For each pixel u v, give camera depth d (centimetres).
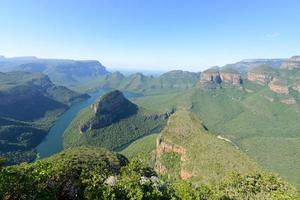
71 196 2730
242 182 6300
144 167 4634
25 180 2372
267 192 5947
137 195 2803
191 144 12581
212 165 10419
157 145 14488
